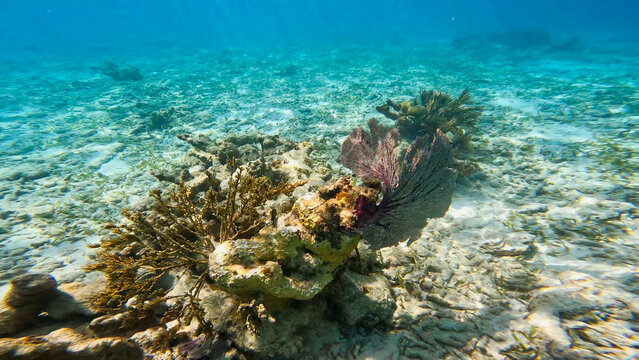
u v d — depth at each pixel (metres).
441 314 3.30
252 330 2.66
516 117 11.05
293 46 40.69
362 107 12.99
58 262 4.71
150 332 2.85
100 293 3.00
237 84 18.52
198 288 2.94
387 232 3.05
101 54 36.38
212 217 3.82
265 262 2.66
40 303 3.00
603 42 31.17
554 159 7.62
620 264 4.05
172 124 11.69
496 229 4.97
